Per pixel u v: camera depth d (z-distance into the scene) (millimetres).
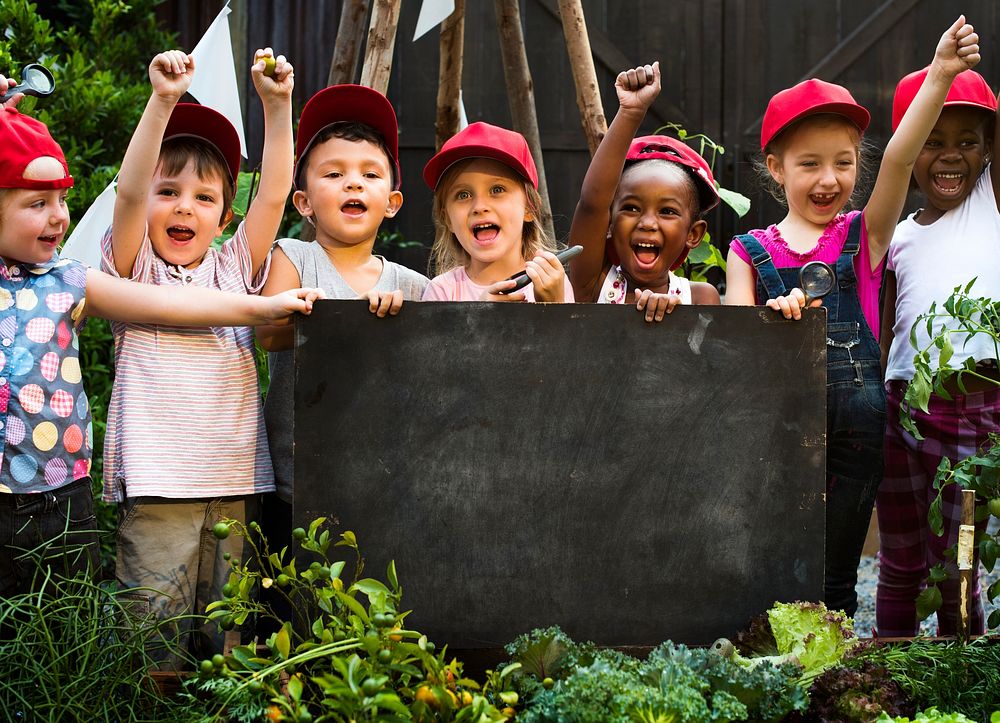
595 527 2287
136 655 2240
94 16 4852
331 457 2248
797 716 2137
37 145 2340
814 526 2330
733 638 2320
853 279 2857
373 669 1946
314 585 2227
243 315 2363
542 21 5160
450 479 2266
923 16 5227
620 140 2684
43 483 2301
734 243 3008
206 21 5117
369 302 2250
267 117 2604
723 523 2314
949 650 2350
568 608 2287
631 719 1912
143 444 2441
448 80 3719
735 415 2314
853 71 5230
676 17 5195
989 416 2969
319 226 2791
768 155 3027
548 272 2471
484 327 2270
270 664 2025
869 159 5211
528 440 2275
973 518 2469
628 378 2293
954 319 2965
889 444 3111
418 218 5203
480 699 1923
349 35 3471
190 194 2574
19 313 2334
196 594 2539
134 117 4523
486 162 2775
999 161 3041
